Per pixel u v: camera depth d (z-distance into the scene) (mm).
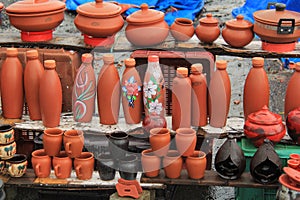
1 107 3277
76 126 3031
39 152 2994
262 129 2842
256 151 2764
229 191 3410
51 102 2973
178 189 3412
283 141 2945
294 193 2566
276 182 2756
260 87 2992
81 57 3180
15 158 3002
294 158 2709
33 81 3025
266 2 5688
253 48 3098
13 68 3045
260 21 2988
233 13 5836
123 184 2826
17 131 3105
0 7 3283
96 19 3023
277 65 5102
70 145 2906
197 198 3322
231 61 5094
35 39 3166
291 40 3010
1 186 2615
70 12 6090
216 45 3100
